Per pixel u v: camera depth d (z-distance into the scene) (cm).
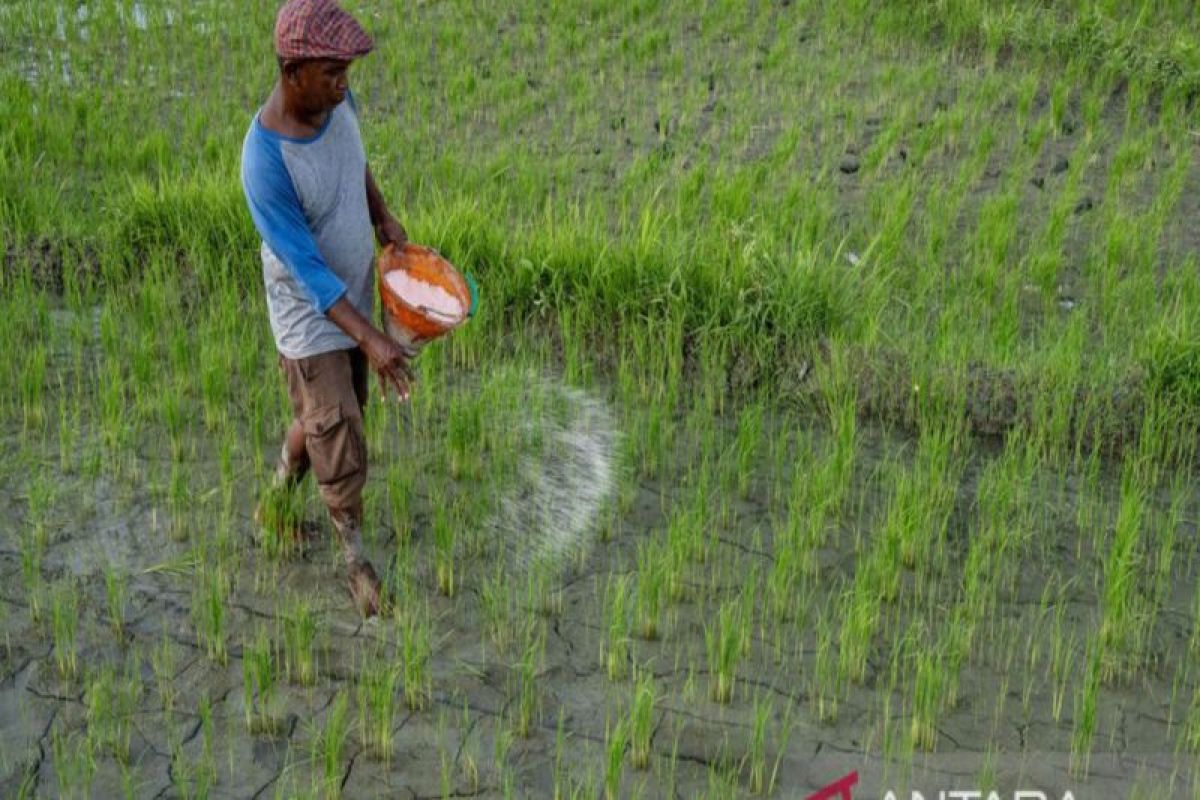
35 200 802
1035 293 783
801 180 885
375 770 444
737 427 655
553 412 653
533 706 473
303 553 546
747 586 511
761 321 686
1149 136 977
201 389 657
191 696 471
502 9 1252
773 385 685
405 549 549
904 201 843
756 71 1108
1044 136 988
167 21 1212
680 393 682
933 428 656
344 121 468
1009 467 608
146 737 453
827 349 690
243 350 673
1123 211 879
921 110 1035
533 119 1023
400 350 470
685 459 627
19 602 513
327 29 431
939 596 538
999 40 1114
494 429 633
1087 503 600
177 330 680
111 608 498
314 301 462
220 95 1054
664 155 939
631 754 452
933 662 495
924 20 1156
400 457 614
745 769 449
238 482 590
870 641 510
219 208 762
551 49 1124
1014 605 536
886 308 747
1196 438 637
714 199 843
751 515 589
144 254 758
